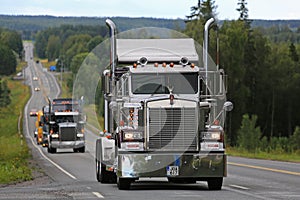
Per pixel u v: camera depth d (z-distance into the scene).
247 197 40.22
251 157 103.12
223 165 45.31
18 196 42.34
